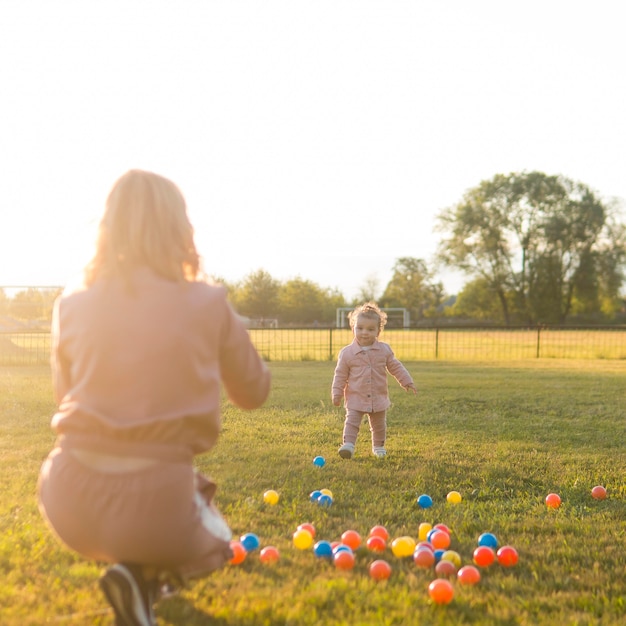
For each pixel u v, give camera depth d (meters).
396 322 65.38
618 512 4.68
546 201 57.28
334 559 3.48
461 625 2.78
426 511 4.63
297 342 29.48
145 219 2.23
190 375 2.16
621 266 56.84
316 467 5.88
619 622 2.87
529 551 3.81
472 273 59.06
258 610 2.83
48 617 2.72
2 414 8.54
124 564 2.24
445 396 10.98
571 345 29.17
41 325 27.97
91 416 2.09
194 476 2.27
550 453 6.61
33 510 4.27
